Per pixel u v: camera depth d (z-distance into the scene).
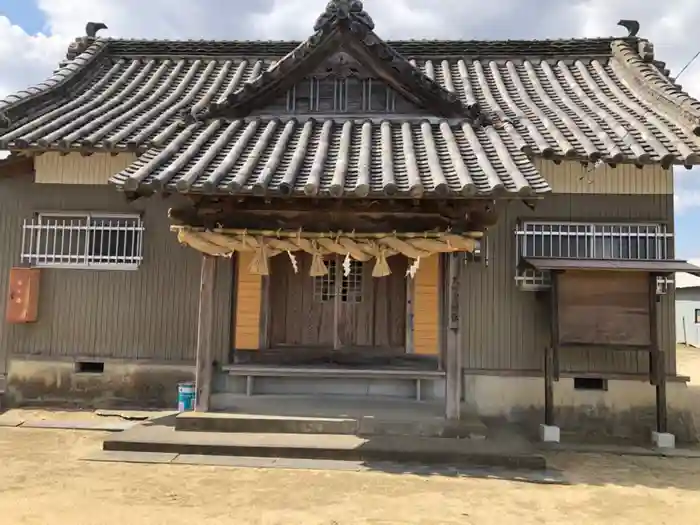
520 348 9.64
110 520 5.29
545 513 5.73
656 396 9.19
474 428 7.88
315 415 8.23
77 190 10.33
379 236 7.70
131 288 10.19
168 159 7.93
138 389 10.02
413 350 9.59
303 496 6.00
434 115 9.41
